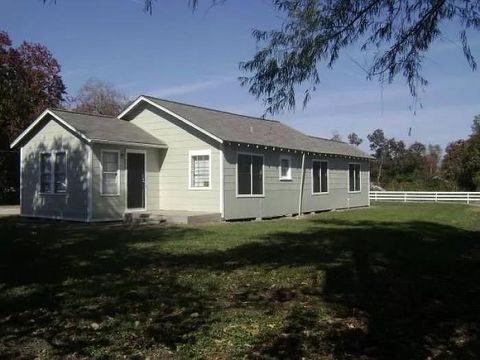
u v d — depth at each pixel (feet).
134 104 69.92
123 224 59.21
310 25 24.21
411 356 17.61
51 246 39.58
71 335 19.38
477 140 139.03
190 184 66.13
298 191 79.36
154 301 23.81
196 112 71.72
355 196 99.50
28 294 24.88
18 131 113.70
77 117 65.36
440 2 24.12
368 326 20.59
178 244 41.04
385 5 24.17
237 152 66.03
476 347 18.53
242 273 29.96
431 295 25.34
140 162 66.33
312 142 88.17
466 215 79.92
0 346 18.28
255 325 20.54
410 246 41.24
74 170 61.77
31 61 123.54
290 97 25.36
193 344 18.51
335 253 37.24
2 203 115.03
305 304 23.68
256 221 66.03
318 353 17.78
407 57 25.75
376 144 174.29
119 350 17.95
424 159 178.81
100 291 25.46
